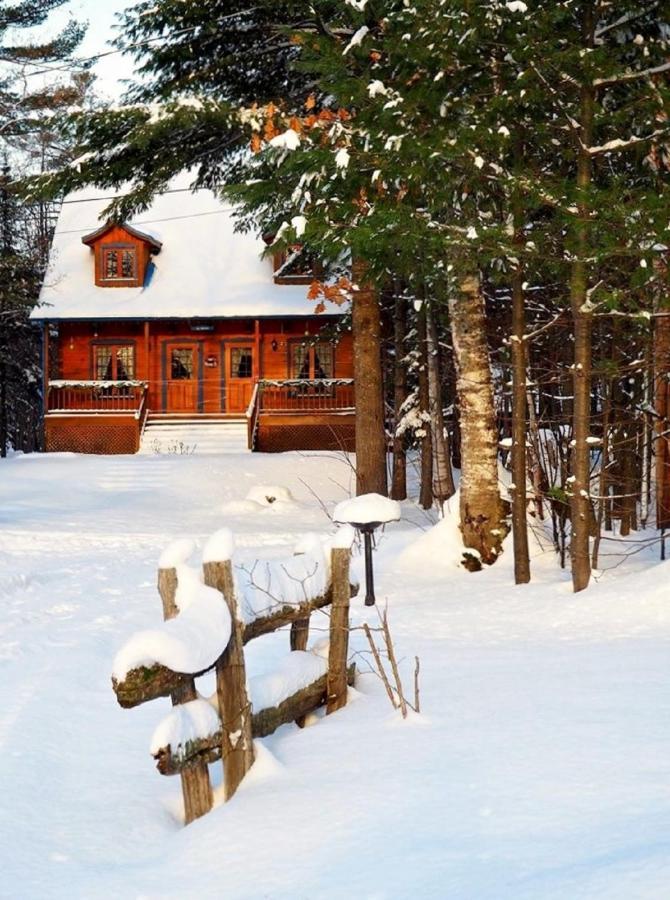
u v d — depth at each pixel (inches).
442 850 131.1
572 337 603.5
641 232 340.8
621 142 377.4
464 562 500.4
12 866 152.6
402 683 241.9
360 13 400.2
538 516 528.7
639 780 151.1
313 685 213.9
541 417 594.2
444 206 409.7
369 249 372.2
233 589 175.6
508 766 164.4
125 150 647.8
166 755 156.5
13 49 1146.7
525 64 373.1
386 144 364.8
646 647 265.4
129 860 156.3
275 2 566.9
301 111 667.4
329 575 224.5
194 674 160.7
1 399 1460.4
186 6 586.6
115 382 1339.8
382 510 405.4
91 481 1049.5
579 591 378.6
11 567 557.3
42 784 192.4
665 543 526.3
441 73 380.5
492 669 250.7
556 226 383.6
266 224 558.6
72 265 1435.8
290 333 1373.0
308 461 1151.6
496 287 780.0
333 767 176.6
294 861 137.3
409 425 967.6
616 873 110.7
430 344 871.7
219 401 1392.7
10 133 1173.1
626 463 579.2
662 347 483.8
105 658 319.3
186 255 1441.9
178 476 1070.4
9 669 298.2
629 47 387.9
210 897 130.5
